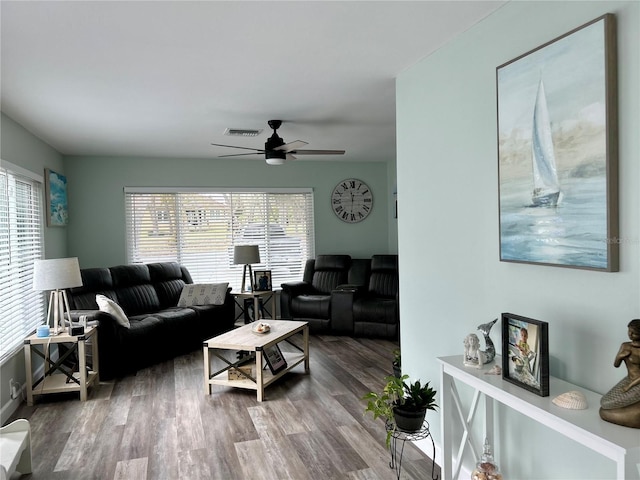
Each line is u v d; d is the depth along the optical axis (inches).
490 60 87.2
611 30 62.4
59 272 145.5
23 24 86.0
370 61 110.1
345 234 282.8
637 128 60.2
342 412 134.9
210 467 104.3
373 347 212.1
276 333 162.2
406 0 80.6
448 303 102.5
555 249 71.7
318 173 277.4
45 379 153.9
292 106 148.0
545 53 72.4
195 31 90.8
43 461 107.8
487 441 80.1
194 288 231.6
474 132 92.3
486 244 89.9
